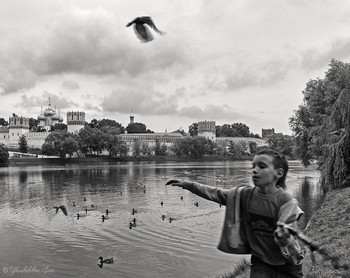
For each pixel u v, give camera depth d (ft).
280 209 14.75
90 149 641.40
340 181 117.60
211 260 76.43
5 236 100.94
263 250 15.40
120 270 72.59
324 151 126.62
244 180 271.90
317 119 175.11
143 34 13.71
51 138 586.86
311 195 165.89
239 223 15.94
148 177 301.02
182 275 68.54
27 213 137.39
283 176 15.46
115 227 109.91
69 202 164.25
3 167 459.32
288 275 15.31
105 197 179.83
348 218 64.23
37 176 313.12
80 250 86.89
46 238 98.43
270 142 526.57
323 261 41.32
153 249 85.66
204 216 124.26
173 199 168.76
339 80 146.51
